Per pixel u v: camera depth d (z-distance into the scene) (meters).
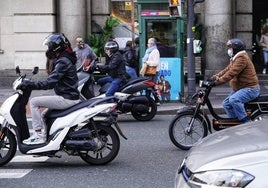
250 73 10.80
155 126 14.13
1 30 24.42
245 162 5.24
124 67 14.58
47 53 9.42
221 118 10.87
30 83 9.08
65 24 23.62
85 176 8.91
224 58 23.27
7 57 24.44
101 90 14.66
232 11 23.86
